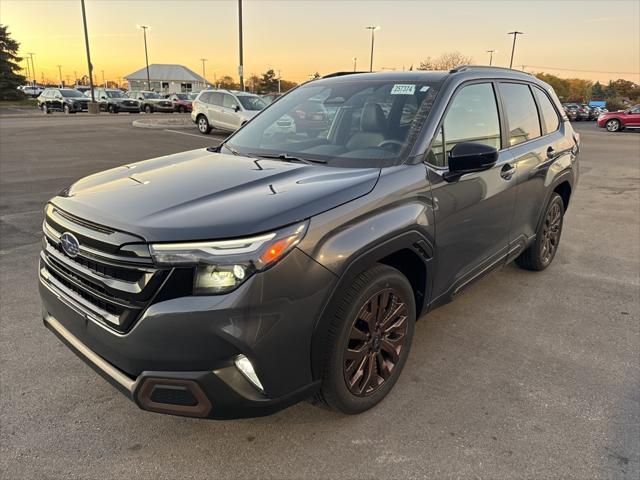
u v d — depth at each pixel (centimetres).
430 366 321
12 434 254
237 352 206
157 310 202
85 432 257
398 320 280
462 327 376
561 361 329
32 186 853
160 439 254
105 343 221
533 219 428
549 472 232
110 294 217
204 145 1510
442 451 246
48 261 260
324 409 278
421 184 277
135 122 2208
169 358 204
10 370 309
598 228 669
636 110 2723
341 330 239
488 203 339
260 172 276
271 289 207
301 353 223
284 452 245
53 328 263
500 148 367
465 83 336
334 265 225
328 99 356
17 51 6134
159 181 266
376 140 304
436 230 287
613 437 256
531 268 484
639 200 858
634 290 450
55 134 1772
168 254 201
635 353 341
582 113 4619
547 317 395
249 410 216
